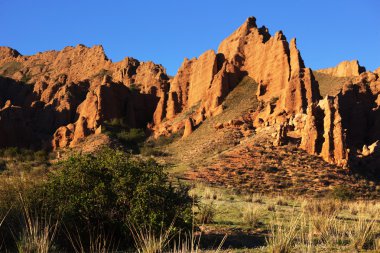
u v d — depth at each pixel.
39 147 101.38
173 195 12.07
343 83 92.12
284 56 87.00
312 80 75.00
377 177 58.06
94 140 92.69
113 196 11.45
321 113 62.06
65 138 99.81
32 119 124.25
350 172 55.91
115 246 11.06
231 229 14.06
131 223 10.92
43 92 146.38
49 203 10.74
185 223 11.57
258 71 94.44
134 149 91.00
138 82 148.88
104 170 12.30
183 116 102.06
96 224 11.25
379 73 90.75
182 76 114.56
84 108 105.50
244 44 102.19
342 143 58.25
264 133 68.94
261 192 48.09
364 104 85.25
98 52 190.88
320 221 11.69
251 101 87.75
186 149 80.12
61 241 10.55
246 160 59.00
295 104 73.25
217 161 60.47
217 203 21.67
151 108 118.75
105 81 116.25
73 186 11.59
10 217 9.68
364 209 19.84
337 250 9.19
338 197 43.47
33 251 7.57
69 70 196.88
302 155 59.41
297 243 9.55
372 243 9.70
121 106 110.19
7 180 10.79
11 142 98.06
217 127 81.88
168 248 9.02
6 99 154.38
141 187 11.38
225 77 95.75
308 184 51.56
